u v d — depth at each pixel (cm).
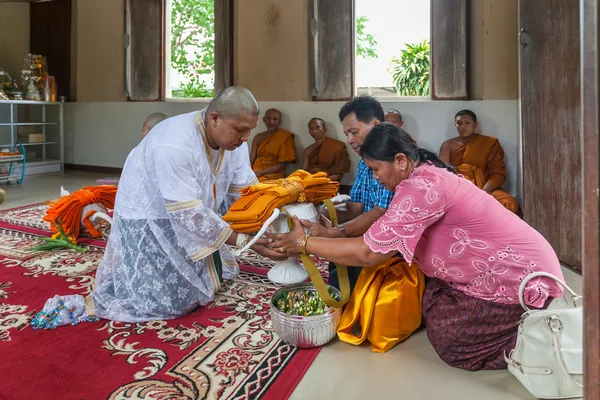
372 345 207
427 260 188
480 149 495
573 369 162
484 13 527
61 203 358
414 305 209
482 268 180
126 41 743
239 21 656
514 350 174
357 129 212
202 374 184
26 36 817
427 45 621
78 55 796
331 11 614
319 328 200
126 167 238
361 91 641
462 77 550
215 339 213
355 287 212
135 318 229
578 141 300
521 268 176
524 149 369
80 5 785
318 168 593
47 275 294
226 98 209
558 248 330
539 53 341
